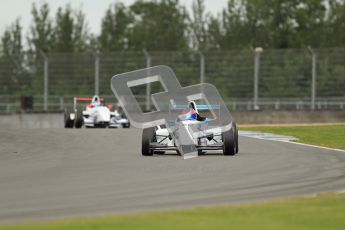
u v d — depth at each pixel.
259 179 51.84
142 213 36.97
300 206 39.41
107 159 66.69
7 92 170.12
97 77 166.12
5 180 51.06
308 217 35.97
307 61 164.75
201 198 42.94
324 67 163.25
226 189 46.72
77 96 166.12
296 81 165.38
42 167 59.84
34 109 171.00
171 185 48.38
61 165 61.47
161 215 36.22
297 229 32.88
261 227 33.12
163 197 43.22
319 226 33.72
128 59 165.12
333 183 50.28
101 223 33.84
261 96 166.12
